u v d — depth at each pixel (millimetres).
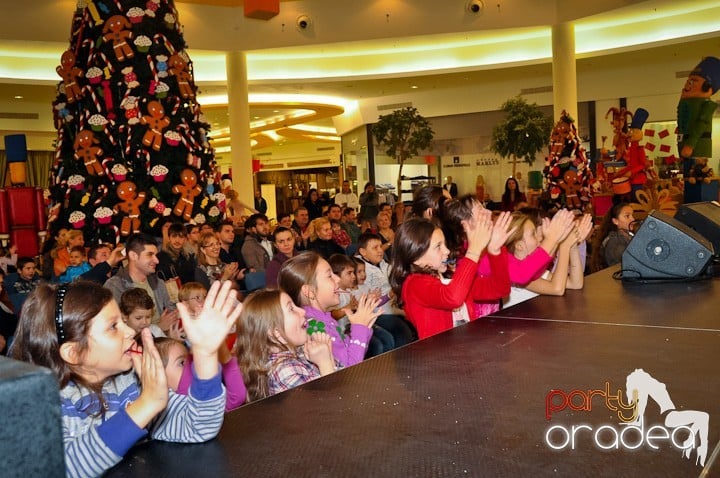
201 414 1170
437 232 2668
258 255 7406
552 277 2742
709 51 15031
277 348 2369
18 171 9516
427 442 1092
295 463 1036
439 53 15195
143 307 3348
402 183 19938
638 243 2918
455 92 18719
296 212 9688
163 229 5809
